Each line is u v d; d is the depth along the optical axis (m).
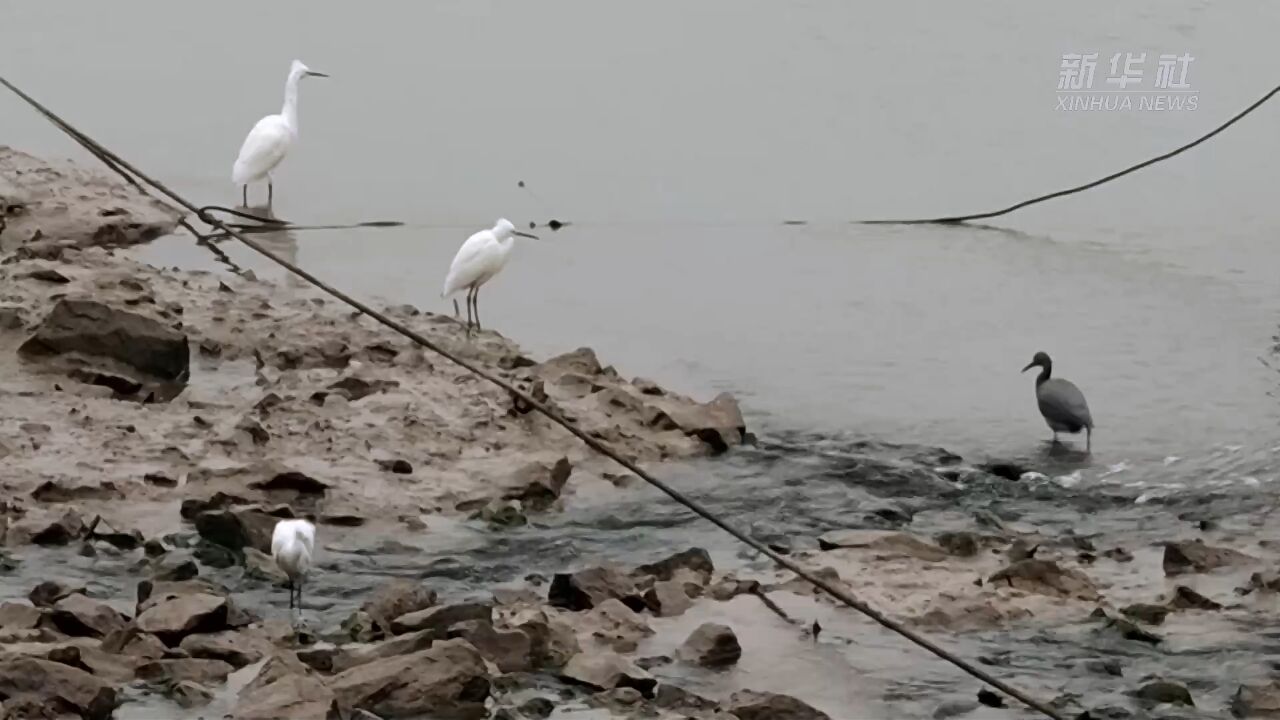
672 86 35.75
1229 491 16.80
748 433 17.72
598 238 26.50
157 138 31.47
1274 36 37.50
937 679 12.23
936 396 19.47
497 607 12.81
